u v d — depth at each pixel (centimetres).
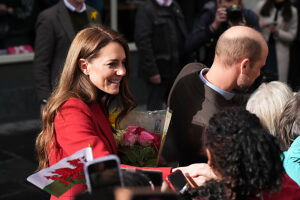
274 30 835
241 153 205
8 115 886
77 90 293
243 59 318
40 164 308
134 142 329
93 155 265
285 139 346
